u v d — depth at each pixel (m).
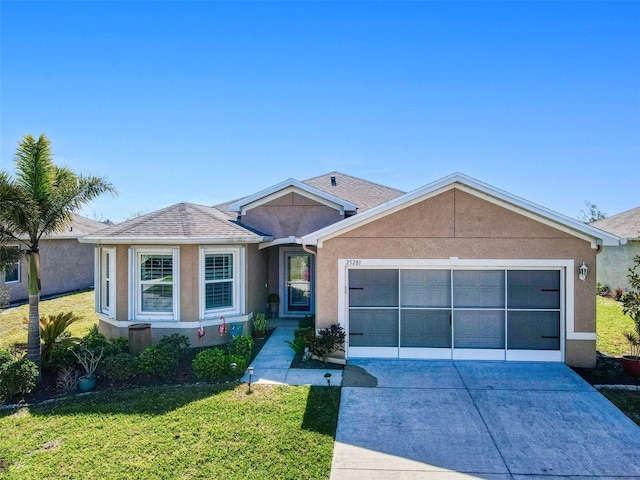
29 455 7.02
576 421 8.31
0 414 8.84
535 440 7.57
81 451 7.11
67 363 11.10
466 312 12.07
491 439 7.60
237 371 10.84
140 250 13.80
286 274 18.53
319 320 12.28
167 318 13.85
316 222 17.64
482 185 11.57
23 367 9.70
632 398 9.42
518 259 11.75
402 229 12.05
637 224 25.28
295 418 8.32
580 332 11.58
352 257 12.17
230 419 8.27
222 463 6.70
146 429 7.90
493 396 9.52
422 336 12.18
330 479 6.32
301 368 11.48
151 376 10.88
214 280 14.24
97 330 14.40
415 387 10.06
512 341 11.94
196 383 10.49
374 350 12.26
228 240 13.60
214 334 14.04
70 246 26.83
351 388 9.98
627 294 11.74
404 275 12.23
